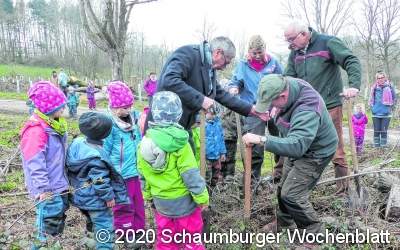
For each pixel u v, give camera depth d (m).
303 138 3.60
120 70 10.52
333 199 4.95
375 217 4.44
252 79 5.35
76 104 16.75
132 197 4.11
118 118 4.10
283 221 4.29
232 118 6.00
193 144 4.02
